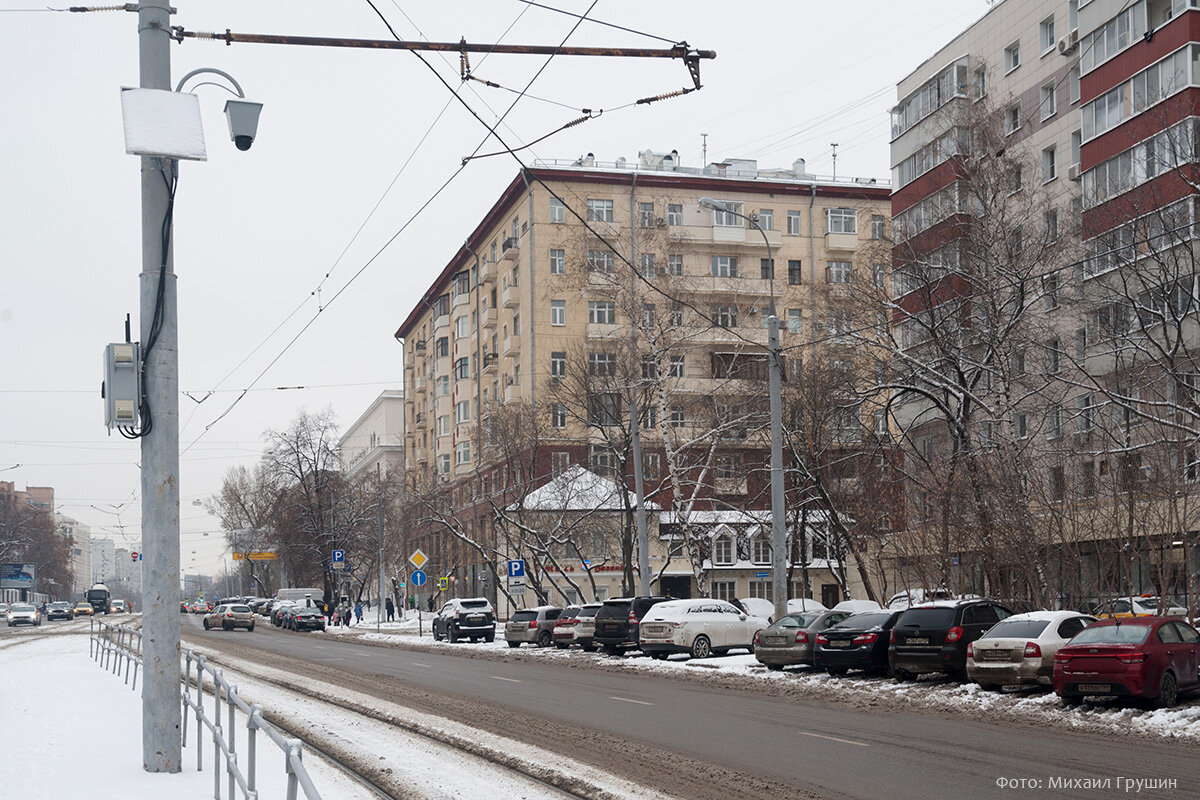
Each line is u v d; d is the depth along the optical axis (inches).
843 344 1443.2
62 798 388.5
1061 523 1069.8
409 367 4220.0
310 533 3110.2
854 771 460.4
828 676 969.5
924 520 1241.4
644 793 416.8
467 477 3056.1
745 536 2335.1
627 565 1841.8
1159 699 643.5
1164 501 1050.7
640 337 1834.4
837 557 1600.6
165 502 455.5
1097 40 1510.8
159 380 455.8
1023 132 1808.6
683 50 570.6
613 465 1971.0
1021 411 1267.2
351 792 423.5
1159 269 1175.0
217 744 387.9
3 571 4635.8
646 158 2967.5
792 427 1617.9
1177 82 1358.3
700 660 1180.5
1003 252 1251.8
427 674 1056.2
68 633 2361.0
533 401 2069.4
